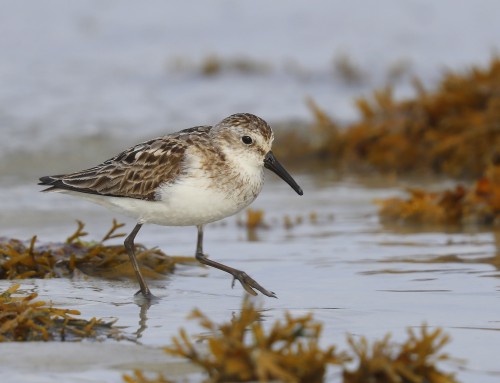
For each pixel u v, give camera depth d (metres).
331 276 11.09
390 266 11.55
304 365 6.67
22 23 30.75
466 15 32.16
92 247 11.66
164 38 30.39
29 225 14.57
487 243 12.89
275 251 12.73
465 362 7.55
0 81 25.45
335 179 18.86
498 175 15.08
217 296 10.21
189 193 10.46
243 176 10.73
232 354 6.67
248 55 28.69
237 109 23.67
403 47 29.50
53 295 9.94
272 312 9.38
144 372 7.20
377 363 6.69
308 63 28.02
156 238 13.83
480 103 19.44
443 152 19.17
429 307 9.45
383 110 20.56
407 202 14.98
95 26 31.09
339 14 32.56
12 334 8.16
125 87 25.59
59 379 7.05
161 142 10.76
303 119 22.66
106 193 10.74
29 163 19.22
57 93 24.59
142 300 9.91
